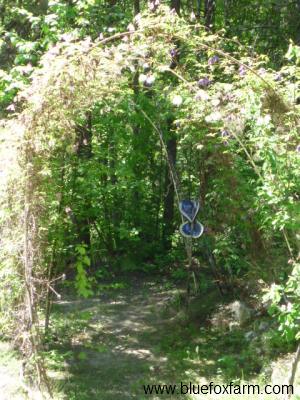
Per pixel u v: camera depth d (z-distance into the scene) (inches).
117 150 308.0
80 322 267.6
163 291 320.8
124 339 249.0
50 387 184.1
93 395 191.2
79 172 230.7
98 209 298.0
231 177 217.3
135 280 346.6
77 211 239.5
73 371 212.8
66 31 284.2
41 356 171.9
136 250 376.2
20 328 172.4
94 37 302.7
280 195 157.5
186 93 212.2
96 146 266.2
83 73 162.2
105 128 288.7
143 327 264.2
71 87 162.2
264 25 390.3
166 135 265.9
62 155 192.2
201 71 222.2
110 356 229.5
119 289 327.9
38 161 167.8
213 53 199.8
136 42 180.5
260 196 186.4
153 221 386.0
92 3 291.3
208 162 226.5
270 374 194.4
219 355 225.5
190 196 277.7
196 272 300.4
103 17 309.6
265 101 173.2
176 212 388.5
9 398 183.9
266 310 234.8
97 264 365.1
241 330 237.9
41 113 163.2
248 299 255.6
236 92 183.6
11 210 166.9
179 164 298.4
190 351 231.3
